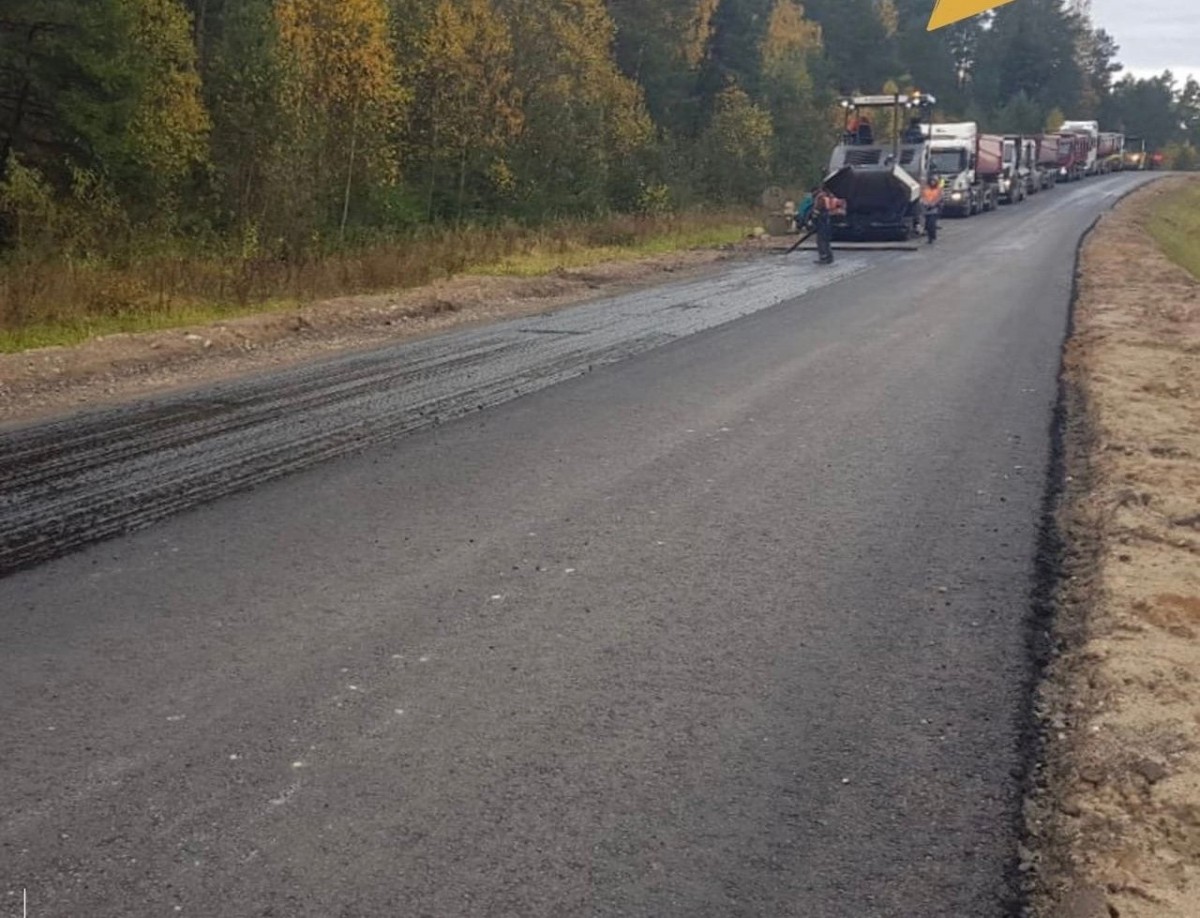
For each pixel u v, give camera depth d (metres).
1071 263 24.47
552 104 35.75
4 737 4.33
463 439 9.02
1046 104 122.31
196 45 28.08
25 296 14.94
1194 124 150.62
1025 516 7.17
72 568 6.13
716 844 3.69
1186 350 13.40
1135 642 5.16
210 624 5.41
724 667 5.01
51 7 21.78
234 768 4.12
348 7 26.67
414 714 4.55
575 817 3.84
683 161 45.22
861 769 4.16
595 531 6.82
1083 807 3.88
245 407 10.20
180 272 18.05
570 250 27.88
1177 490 7.58
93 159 23.36
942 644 5.27
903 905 3.39
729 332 14.79
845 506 7.36
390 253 22.44
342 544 6.54
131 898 3.38
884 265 24.61
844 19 85.69
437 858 3.60
